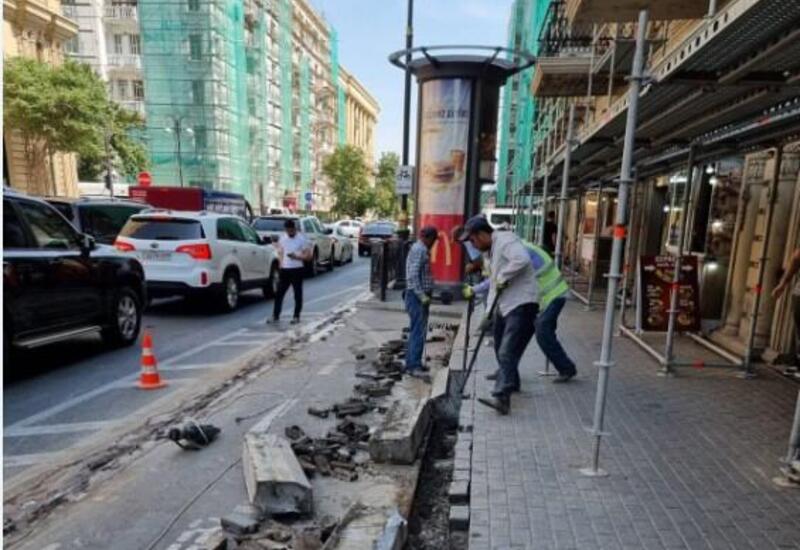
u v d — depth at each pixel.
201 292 9.43
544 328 5.34
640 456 3.81
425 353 7.12
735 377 5.63
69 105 23.47
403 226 14.09
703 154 6.16
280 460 3.55
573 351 6.67
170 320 9.51
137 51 46.44
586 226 14.80
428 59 9.62
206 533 3.15
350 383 5.91
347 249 21.30
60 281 6.21
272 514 3.23
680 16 6.34
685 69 3.79
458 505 3.37
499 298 4.74
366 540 2.83
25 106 22.36
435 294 10.23
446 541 3.23
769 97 4.07
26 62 23.00
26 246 5.88
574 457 3.79
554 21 12.30
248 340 8.02
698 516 3.07
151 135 40.19
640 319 6.52
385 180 62.94
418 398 5.30
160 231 9.62
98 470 3.92
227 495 3.57
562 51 12.33
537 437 4.12
